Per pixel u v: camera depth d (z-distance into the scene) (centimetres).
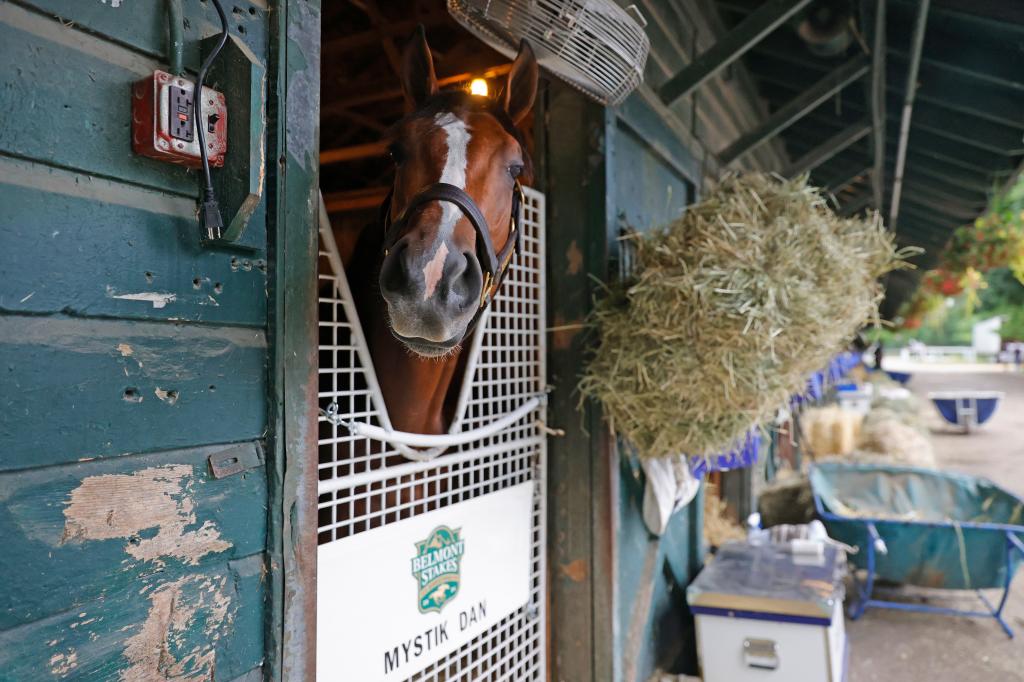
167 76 86
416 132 142
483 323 176
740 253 185
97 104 82
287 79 107
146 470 88
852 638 363
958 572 368
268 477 106
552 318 236
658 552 275
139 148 86
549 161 237
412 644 156
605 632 229
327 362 171
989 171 366
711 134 376
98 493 83
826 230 204
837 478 487
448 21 293
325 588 132
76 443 80
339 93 362
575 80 190
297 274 109
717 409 201
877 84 293
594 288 227
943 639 361
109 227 83
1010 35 240
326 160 397
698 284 183
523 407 202
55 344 78
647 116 265
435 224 122
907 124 311
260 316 105
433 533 164
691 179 328
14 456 74
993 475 800
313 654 113
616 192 239
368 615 143
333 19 328
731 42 257
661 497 233
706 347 190
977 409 1165
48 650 77
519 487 203
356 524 172
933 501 464
